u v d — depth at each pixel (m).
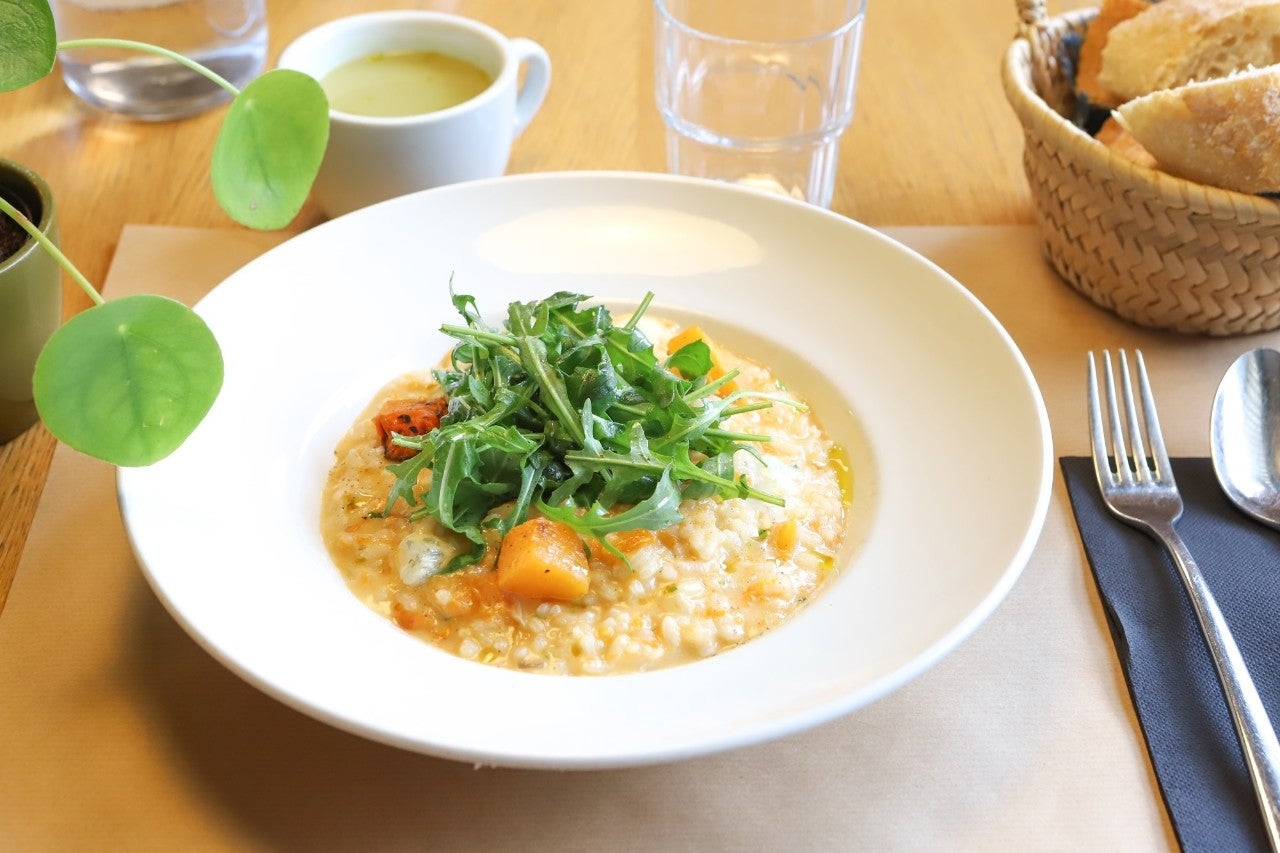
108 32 0.58
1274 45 0.51
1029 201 0.58
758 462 0.44
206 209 0.56
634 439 0.42
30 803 0.38
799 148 0.57
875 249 0.48
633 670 0.40
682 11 0.62
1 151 0.58
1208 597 0.41
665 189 0.50
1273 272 0.48
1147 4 0.54
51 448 0.46
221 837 0.37
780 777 0.38
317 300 0.47
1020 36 0.54
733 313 0.48
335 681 0.36
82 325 0.36
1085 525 0.45
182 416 0.38
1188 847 0.37
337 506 0.43
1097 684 0.41
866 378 0.46
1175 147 0.48
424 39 0.58
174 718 0.39
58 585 0.42
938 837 0.37
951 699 0.40
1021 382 0.43
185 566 0.38
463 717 0.36
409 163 0.53
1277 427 0.47
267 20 0.65
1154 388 0.49
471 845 0.37
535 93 0.59
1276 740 0.38
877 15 0.69
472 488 0.42
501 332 0.46
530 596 0.41
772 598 0.41
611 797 0.38
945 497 0.42
